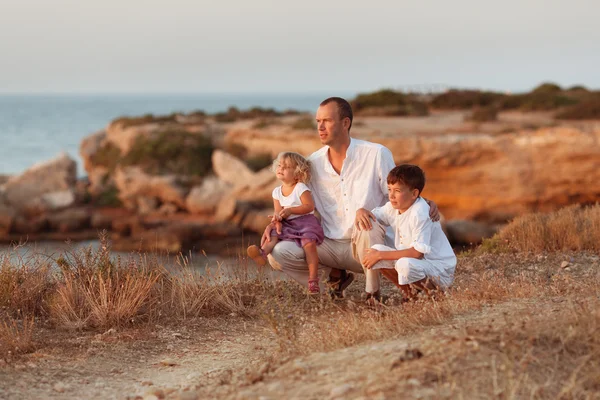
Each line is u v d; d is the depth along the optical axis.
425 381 2.99
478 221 28.08
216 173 36.16
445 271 5.45
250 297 6.24
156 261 6.57
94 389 3.97
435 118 41.34
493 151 27.53
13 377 4.14
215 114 52.31
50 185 34.75
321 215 6.04
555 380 3.00
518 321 3.71
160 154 36.81
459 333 3.59
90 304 5.50
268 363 3.84
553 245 7.90
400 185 5.29
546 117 39.25
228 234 28.12
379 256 5.34
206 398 3.45
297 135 34.84
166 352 4.85
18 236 29.98
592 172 26.42
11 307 5.65
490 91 53.06
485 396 2.82
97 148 43.66
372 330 4.34
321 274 6.13
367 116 43.75
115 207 34.94
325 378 3.32
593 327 3.43
